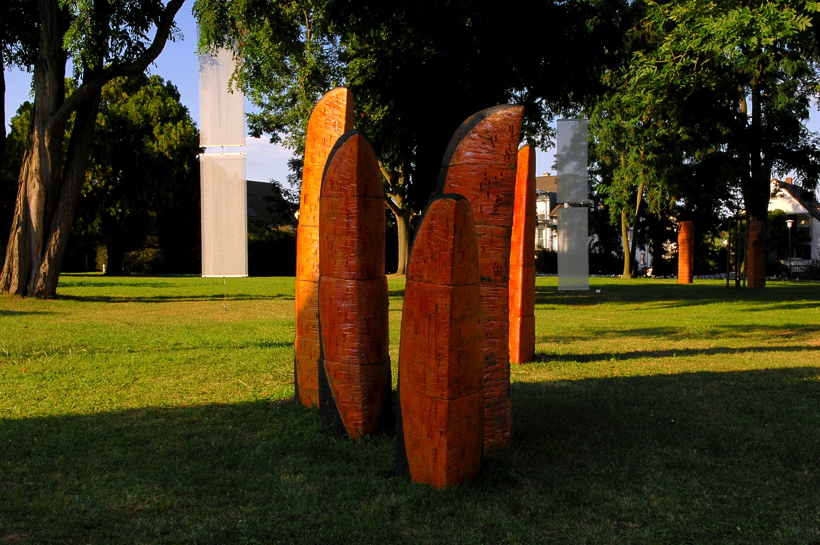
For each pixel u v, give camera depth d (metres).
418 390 4.09
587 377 7.77
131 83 40.84
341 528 3.63
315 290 5.96
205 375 7.73
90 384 7.21
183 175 40.59
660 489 4.24
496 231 4.76
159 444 5.10
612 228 48.06
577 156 20.41
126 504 3.97
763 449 5.04
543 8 16.50
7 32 18.56
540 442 5.14
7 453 4.82
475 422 4.16
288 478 4.37
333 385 5.17
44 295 17.77
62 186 18.00
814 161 26.91
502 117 4.68
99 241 41.28
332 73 25.59
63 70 17.52
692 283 30.12
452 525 3.67
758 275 26.11
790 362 8.89
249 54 16.78
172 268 42.50
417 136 17.86
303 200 6.03
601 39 17.38
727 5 11.67
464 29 16.33
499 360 4.86
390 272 44.03
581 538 3.55
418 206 19.11
